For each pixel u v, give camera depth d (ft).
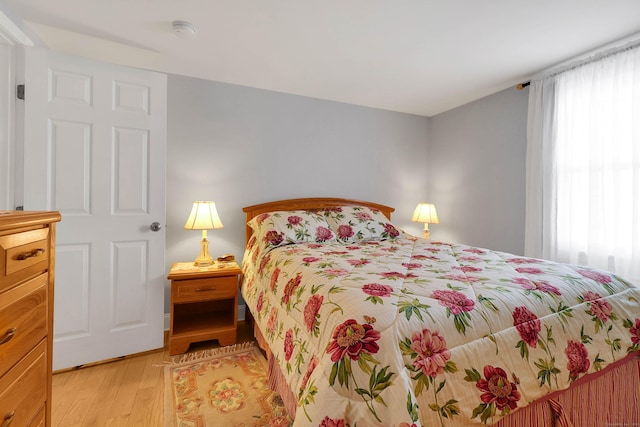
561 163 7.48
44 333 3.14
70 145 5.70
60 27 5.83
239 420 4.48
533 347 3.22
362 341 2.76
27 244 2.81
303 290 4.19
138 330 6.46
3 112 5.17
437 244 7.43
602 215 6.66
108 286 6.13
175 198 7.91
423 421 2.54
